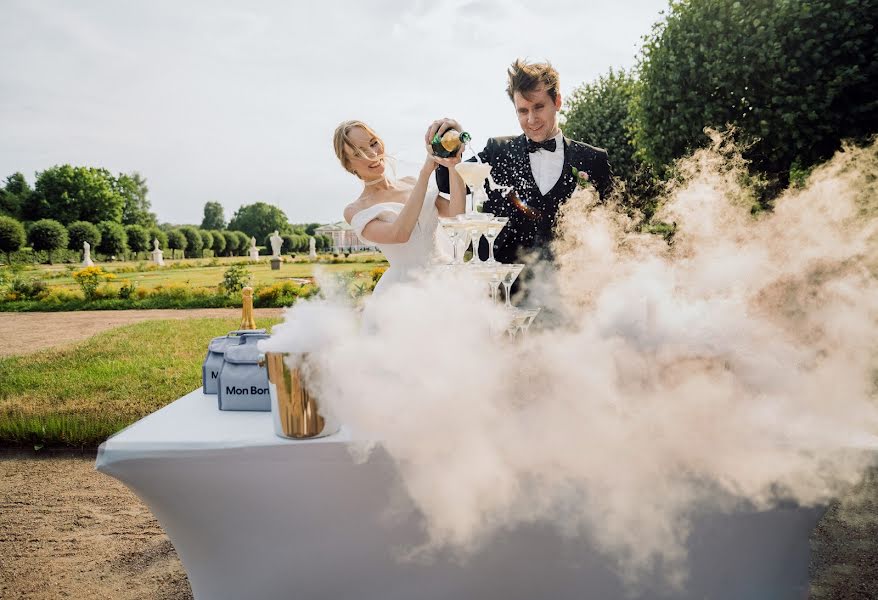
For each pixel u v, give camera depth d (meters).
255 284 17.91
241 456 1.59
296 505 1.66
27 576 2.80
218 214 114.75
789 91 5.83
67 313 15.16
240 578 1.73
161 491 1.65
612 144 10.73
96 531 3.27
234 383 1.90
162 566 2.88
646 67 7.07
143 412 5.13
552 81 2.35
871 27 5.51
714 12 6.24
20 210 66.88
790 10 5.73
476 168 1.81
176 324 11.51
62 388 6.14
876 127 5.76
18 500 3.69
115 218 71.00
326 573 1.71
